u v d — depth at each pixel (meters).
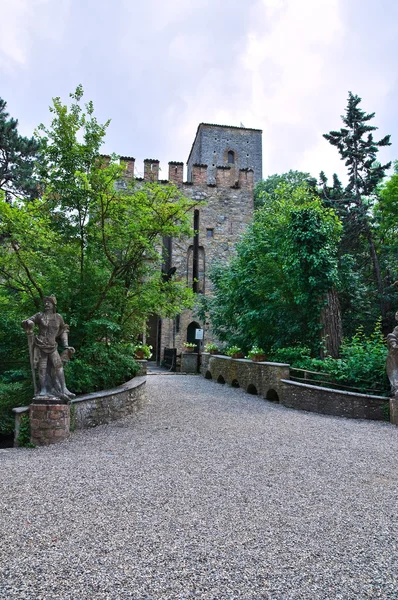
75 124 8.64
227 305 17.58
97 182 8.53
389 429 7.55
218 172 28.88
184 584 2.46
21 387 8.47
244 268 14.91
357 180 19.75
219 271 19.50
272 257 13.84
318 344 11.77
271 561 2.76
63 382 6.52
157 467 4.96
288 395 9.91
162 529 3.21
